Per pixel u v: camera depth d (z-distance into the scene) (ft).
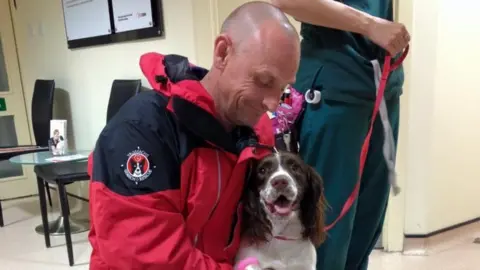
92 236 3.58
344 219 4.71
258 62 3.15
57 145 10.66
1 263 9.62
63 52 12.92
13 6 14.57
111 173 3.28
